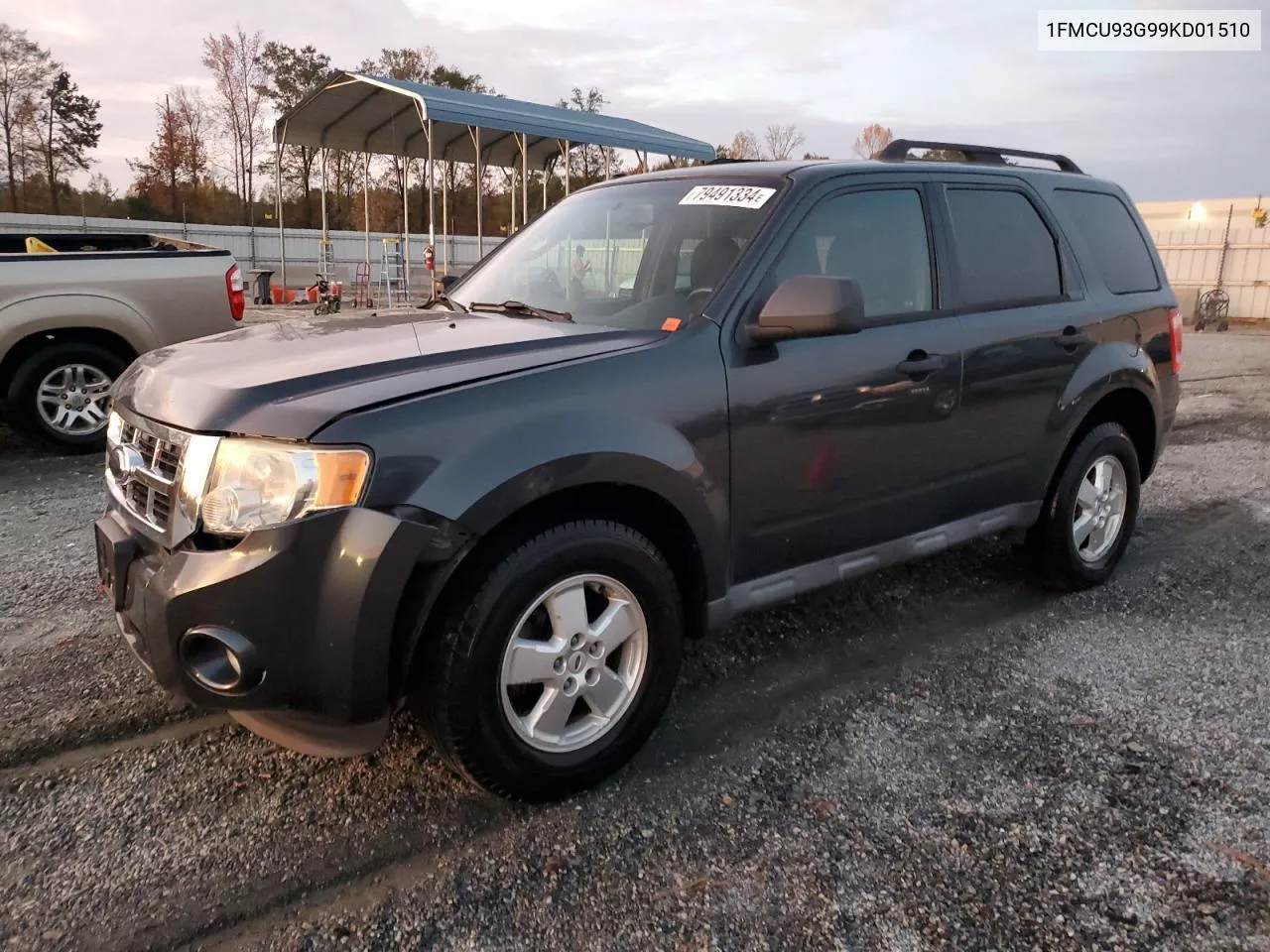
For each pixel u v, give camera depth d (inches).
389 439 92.0
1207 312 880.9
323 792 108.9
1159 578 184.9
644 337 114.9
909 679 139.8
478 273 161.9
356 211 1743.4
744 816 105.3
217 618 90.2
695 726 125.6
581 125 621.9
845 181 136.5
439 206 1695.4
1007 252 157.8
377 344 113.6
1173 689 136.9
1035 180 168.4
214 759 115.3
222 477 93.0
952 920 89.1
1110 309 171.8
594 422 103.6
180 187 1857.8
